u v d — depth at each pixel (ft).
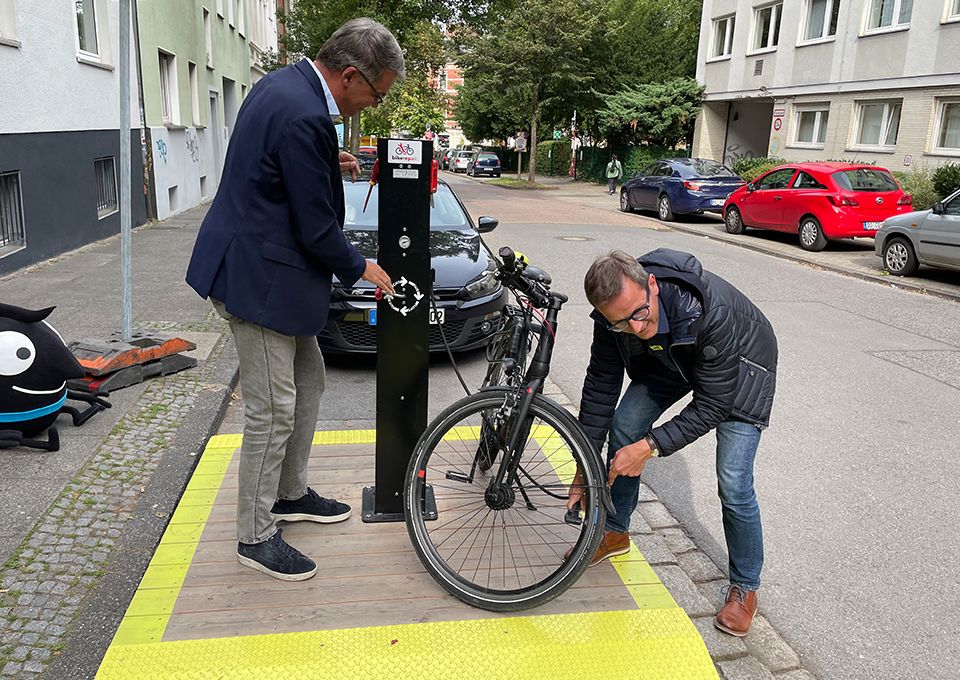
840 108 68.90
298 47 87.81
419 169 9.49
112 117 37.76
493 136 172.76
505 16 96.94
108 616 8.61
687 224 56.54
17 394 12.06
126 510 10.84
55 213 30.58
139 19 42.24
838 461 14.42
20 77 27.27
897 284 33.14
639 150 105.09
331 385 18.13
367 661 8.00
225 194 8.45
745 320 8.50
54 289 24.49
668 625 8.84
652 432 8.23
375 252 19.65
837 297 30.42
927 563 10.89
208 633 8.30
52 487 11.28
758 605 9.79
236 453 13.01
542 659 8.18
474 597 8.96
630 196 64.64
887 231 35.04
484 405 9.09
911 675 8.55
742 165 78.79
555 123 141.18
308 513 10.71
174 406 14.79
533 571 9.77
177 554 9.80
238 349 8.73
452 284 18.76
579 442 8.67
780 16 78.13
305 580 9.36
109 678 7.57
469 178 135.54
